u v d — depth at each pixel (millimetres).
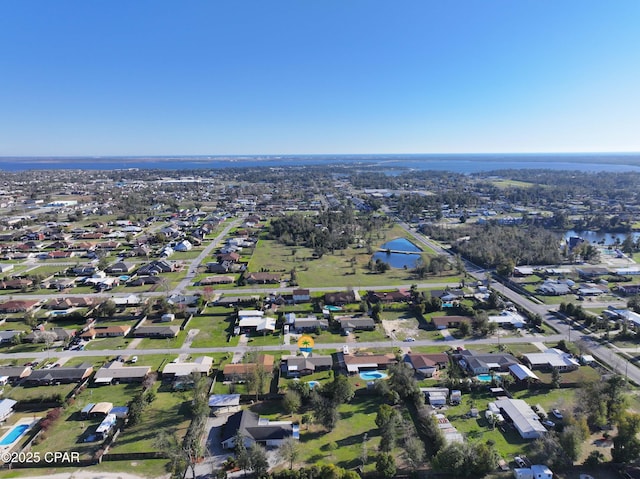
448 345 97875
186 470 57969
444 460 57375
